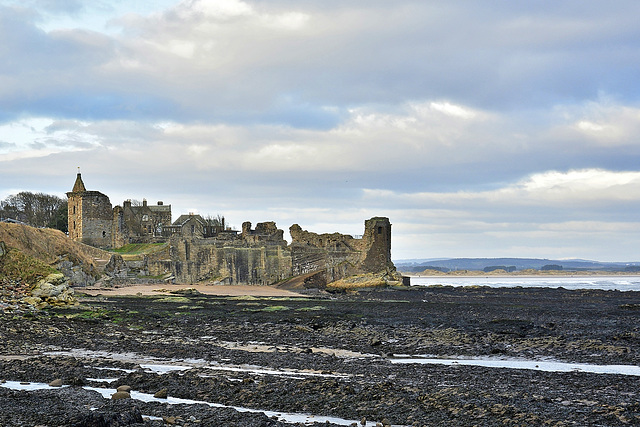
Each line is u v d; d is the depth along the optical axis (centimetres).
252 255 14862
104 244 16038
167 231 17638
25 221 18338
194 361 4578
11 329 5831
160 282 13950
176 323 7075
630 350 5078
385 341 5797
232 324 7012
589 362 4638
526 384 3719
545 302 11200
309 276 14412
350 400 3253
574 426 2786
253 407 3178
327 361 4600
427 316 8138
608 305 10388
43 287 8394
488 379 3878
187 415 2895
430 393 3384
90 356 4747
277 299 11125
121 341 5538
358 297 12250
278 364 4456
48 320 6662
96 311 7919
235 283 14612
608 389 3578
